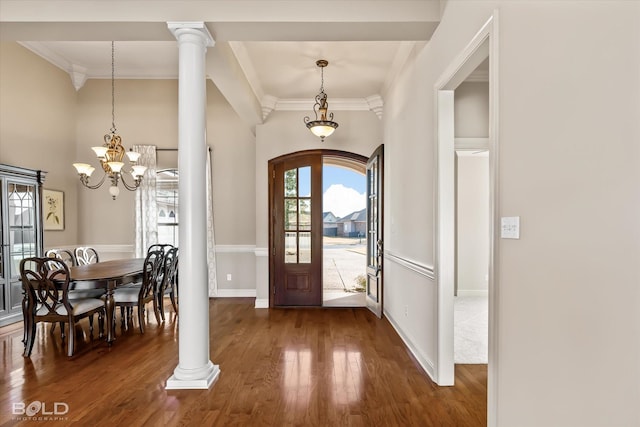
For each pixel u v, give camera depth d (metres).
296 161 5.77
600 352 1.23
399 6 2.79
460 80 2.65
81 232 6.43
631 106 1.11
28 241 4.97
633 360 1.10
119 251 6.45
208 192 6.34
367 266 5.69
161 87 6.46
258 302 5.72
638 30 1.08
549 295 1.49
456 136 3.61
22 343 3.99
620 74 1.14
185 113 2.84
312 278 5.75
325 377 3.06
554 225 1.46
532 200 1.60
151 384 2.93
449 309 2.90
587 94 1.28
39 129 5.53
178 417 2.45
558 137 1.43
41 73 5.57
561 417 1.42
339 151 5.70
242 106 4.79
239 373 3.14
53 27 2.83
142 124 6.45
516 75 1.72
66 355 3.60
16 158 5.11
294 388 2.86
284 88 5.11
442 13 2.75
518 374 1.71
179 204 2.86
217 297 6.43
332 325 4.66
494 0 1.93
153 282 4.62
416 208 3.57
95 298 4.00
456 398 2.70
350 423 2.37
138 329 4.52
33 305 3.61
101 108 6.43
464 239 6.56
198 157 2.87
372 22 2.80
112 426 2.34
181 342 2.89
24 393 2.79
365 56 4.16
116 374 3.14
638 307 1.09
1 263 4.56
